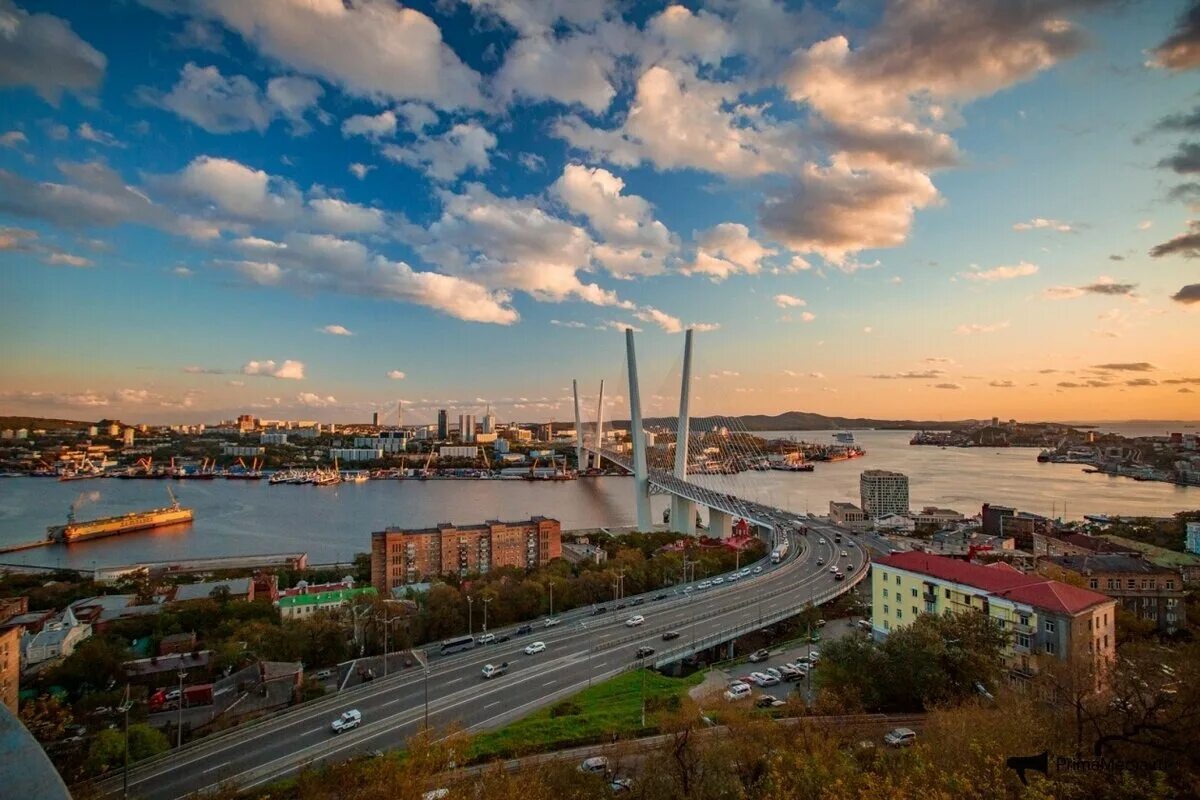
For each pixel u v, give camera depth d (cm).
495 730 7769
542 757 7081
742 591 14625
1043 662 7700
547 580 14662
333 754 7269
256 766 7038
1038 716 5953
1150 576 11875
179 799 6425
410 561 19838
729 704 8069
